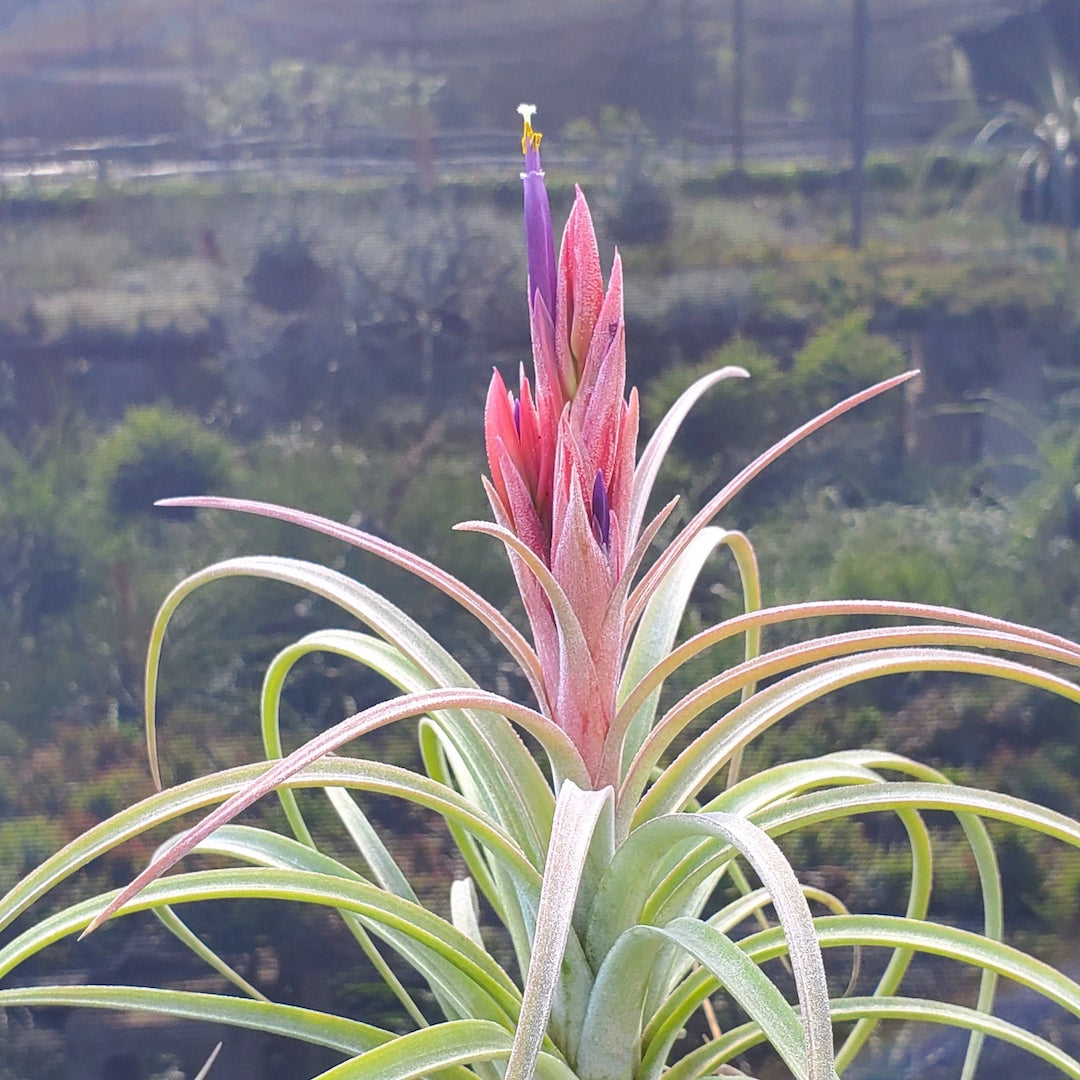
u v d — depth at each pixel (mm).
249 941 648
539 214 352
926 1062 652
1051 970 375
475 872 456
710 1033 635
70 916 359
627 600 381
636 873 362
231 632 678
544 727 350
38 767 663
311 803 654
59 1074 638
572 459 344
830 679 364
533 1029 293
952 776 679
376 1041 379
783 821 361
